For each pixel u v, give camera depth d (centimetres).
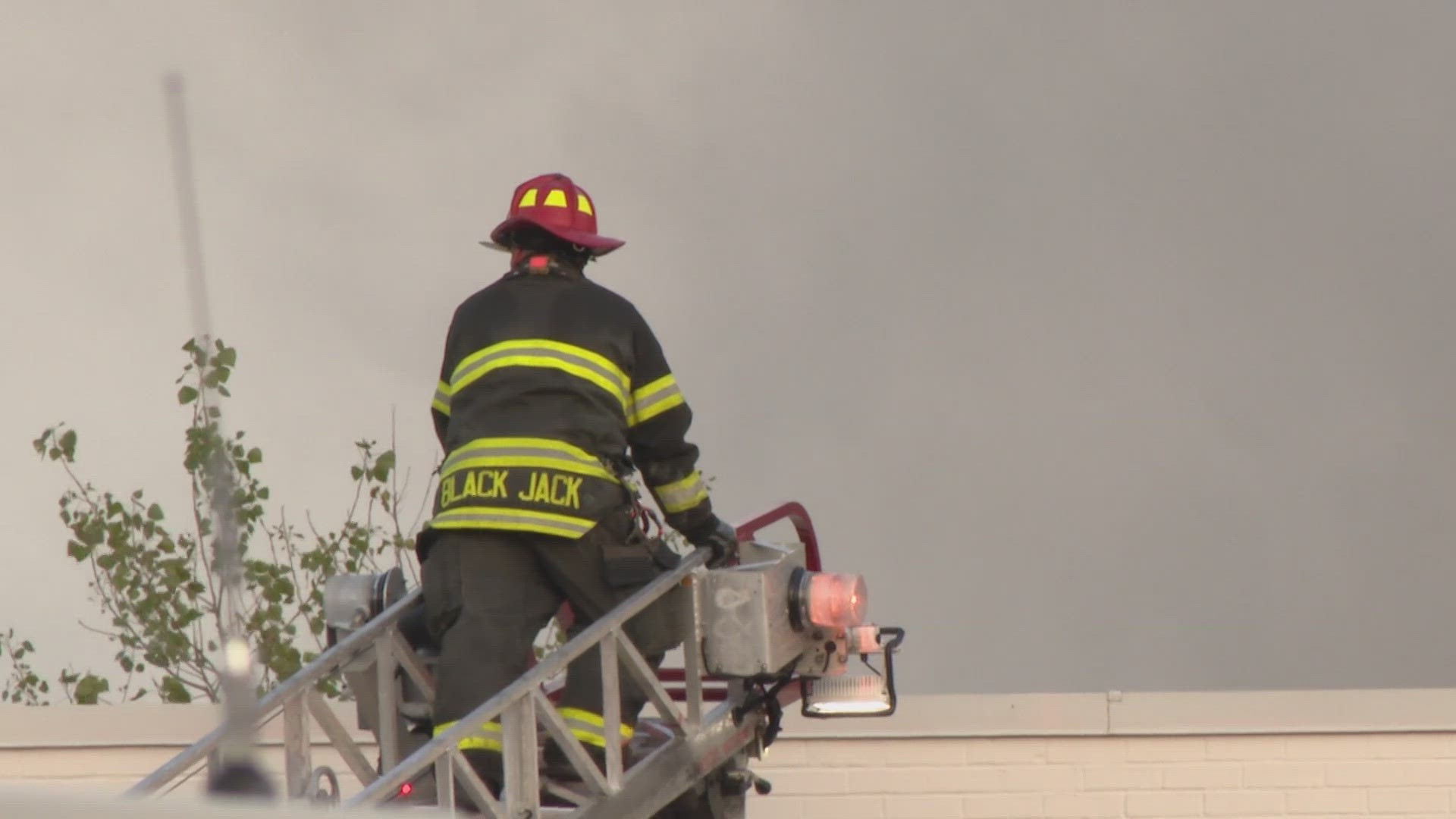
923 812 2447
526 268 1587
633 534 1546
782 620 1631
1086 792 2447
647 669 1557
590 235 1588
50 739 2430
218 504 481
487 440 1516
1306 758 2441
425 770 1423
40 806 476
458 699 1480
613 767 1505
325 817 464
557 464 1503
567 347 1533
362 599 1639
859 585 1652
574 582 1520
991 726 2455
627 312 1567
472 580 1512
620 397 1545
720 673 1617
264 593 4231
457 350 1587
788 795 2458
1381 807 2422
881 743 2469
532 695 1420
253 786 479
